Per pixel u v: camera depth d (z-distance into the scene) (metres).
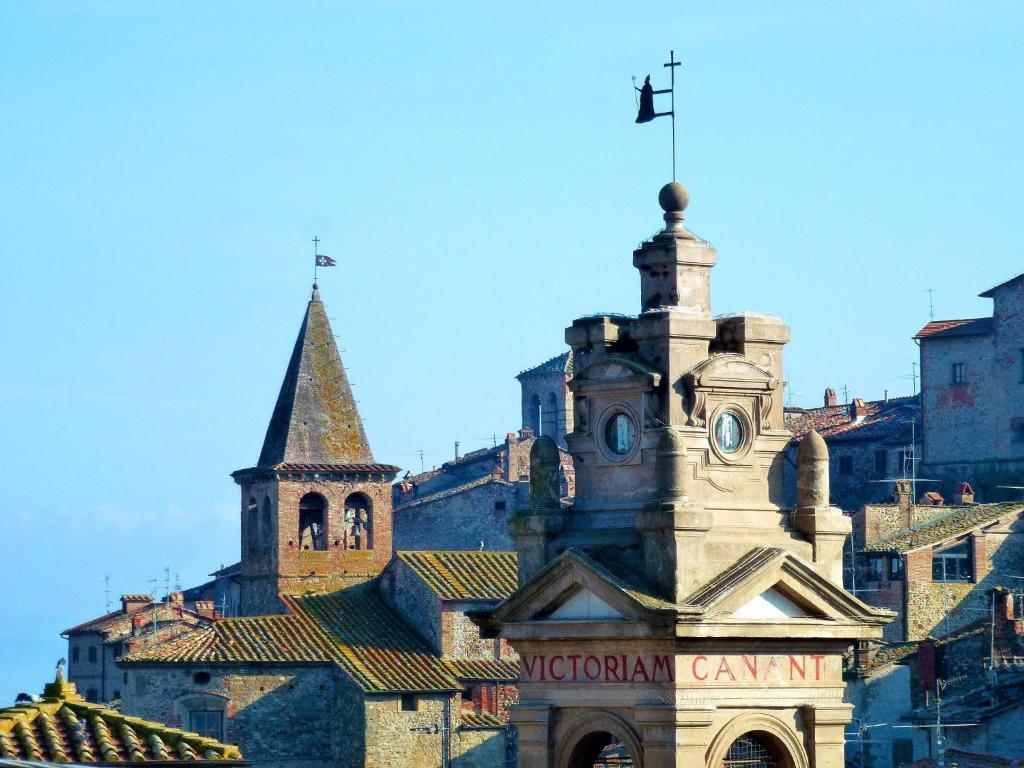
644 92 68.75
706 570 63.88
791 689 64.69
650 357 65.31
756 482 65.56
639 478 65.06
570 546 65.56
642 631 62.94
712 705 63.38
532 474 66.88
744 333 65.81
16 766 57.09
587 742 65.44
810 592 64.62
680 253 66.50
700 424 64.75
